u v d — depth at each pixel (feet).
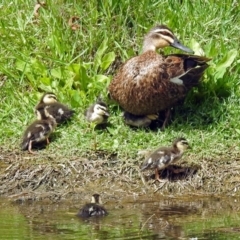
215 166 44.96
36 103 50.65
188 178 44.24
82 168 44.91
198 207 41.39
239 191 43.47
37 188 44.01
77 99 50.37
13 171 44.80
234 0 56.34
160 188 43.75
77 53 53.78
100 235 36.47
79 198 43.06
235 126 48.47
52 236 36.42
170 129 48.32
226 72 51.44
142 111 47.98
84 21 54.75
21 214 40.34
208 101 50.47
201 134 47.80
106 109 47.73
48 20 54.70
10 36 54.39
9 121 49.70
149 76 47.19
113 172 44.68
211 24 54.75
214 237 36.09
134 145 46.65
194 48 52.19
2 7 56.44
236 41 54.13
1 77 52.95
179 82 47.55
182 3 56.08
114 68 53.26
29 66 52.34
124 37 54.34
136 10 55.06
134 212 40.55
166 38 49.93
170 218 39.37
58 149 46.52
